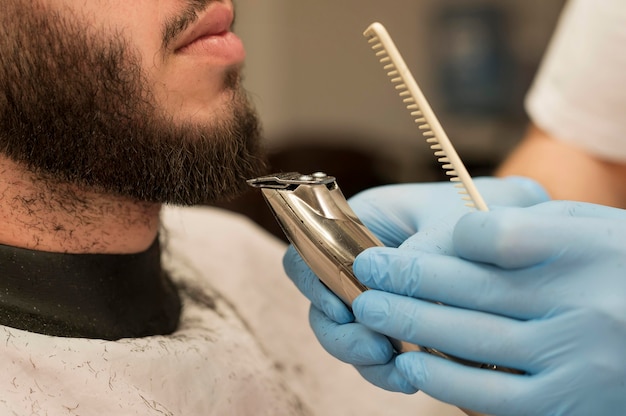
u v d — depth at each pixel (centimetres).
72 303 54
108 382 52
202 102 54
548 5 179
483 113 184
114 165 53
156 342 57
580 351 44
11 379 49
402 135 189
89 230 55
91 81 51
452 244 50
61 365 50
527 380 45
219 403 58
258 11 180
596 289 44
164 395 54
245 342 65
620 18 82
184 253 78
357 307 48
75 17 50
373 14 183
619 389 44
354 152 165
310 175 51
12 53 50
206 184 55
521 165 95
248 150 58
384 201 62
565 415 44
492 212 45
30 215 54
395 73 44
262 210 130
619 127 86
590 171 90
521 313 45
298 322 77
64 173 53
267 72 183
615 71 84
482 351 45
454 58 184
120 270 57
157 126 52
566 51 90
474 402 45
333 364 73
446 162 46
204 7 53
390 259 47
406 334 47
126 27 51
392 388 51
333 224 49
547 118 92
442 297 46
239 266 79
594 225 45
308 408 67
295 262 58
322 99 188
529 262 44
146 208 58
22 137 52
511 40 182
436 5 182
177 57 53
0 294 52
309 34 183
